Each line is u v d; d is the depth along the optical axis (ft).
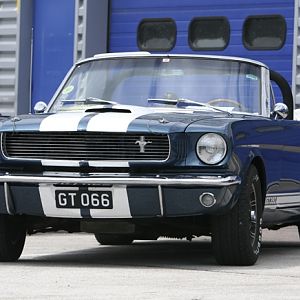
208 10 86.07
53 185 46.37
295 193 54.49
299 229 62.75
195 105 52.39
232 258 47.70
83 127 46.26
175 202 45.47
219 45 85.71
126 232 48.19
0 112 88.02
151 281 41.78
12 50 87.76
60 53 87.25
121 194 45.73
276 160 51.29
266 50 83.87
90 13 86.53
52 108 53.67
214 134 45.73
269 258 52.95
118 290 38.93
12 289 39.14
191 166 45.73
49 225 49.96
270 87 55.52
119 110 49.14
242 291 39.11
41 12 87.76
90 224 48.37
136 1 88.43
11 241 49.78
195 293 38.32
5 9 88.02
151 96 52.85
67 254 55.57
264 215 51.06
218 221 46.98
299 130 54.75
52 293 38.06
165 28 87.66
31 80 88.07
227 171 45.60
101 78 54.34
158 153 45.83
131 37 88.69
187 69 53.83
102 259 52.39
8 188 47.11
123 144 46.11
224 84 53.42
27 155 47.42
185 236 51.75
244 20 84.64
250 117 50.31
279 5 83.41
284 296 37.91
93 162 46.32
